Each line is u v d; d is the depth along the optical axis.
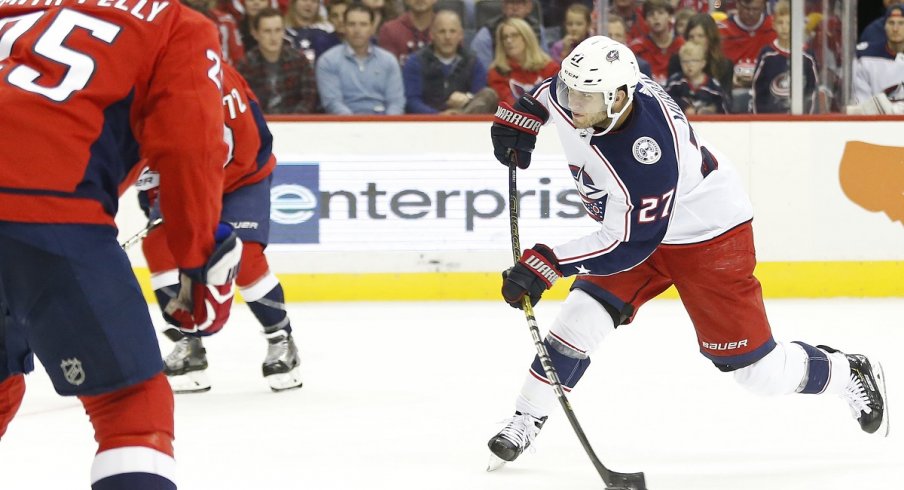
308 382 18.12
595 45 11.29
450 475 12.72
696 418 15.53
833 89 28.95
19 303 7.89
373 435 14.62
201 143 7.98
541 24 28.27
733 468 13.02
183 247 8.14
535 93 13.32
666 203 11.56
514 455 12.77
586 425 15.20
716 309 12.86
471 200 26.06
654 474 12.77
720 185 12.72
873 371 13.97
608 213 11.78
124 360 7.91
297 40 27.25
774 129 26.30
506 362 19.59
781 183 26.41
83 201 7.85
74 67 7.88
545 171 25.91
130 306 7.99
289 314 24.66
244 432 14.80
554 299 26.50
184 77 8.05
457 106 27.48
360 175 26.00
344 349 20.89
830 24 28.70
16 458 13.44
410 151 25.97
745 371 13.11
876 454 13.61
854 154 26.42
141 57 8.04
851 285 26.62
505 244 26.22
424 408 16.20
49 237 7.71
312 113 27.30
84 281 7.79
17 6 8.31
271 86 26.97
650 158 11.37
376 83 27.25
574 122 11.38
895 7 28.39
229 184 16.52
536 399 12.89
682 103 28.48
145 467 7.93
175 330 17.77
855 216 26.53
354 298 26.25
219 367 19.47
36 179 7.70
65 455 13.59
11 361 8.34
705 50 28.22
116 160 8.13
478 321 23.70
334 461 13.32
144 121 8.12
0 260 7.78
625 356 20.02
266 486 12.26
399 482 12.43
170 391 8.37
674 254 12.85
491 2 27.78
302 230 26.05
